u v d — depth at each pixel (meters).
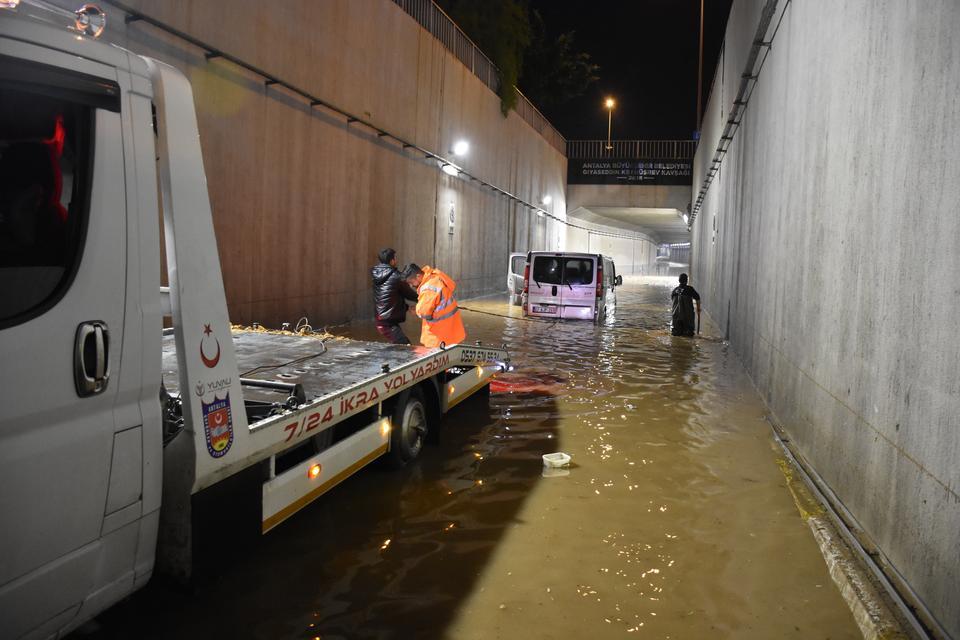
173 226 3.06
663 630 3.53
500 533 4.65
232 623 3.47
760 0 10.75
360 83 16.30
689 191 43.19
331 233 15.18
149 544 2.97
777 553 4.45
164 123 3.05
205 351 3.23
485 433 7.09
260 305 12.55
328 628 3.45
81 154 2.62
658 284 45.22
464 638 3.40
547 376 10.34
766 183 9.72
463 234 25.16
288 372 5.33
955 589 3.14
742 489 5.61
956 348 3.24
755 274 10.57
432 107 21.31
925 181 3.70
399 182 18.92
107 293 2.67
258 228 12.43
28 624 2.41
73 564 2.57
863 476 4.62
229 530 3.48
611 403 8.59
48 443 2.43
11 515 2.31
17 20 2.40
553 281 18.64
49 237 2.48
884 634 3.31
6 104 2.38
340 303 15.70
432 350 6.53
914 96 3.90
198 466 3.14
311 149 14.20
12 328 2.31
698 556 4.38
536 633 3.46
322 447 4.82
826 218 5.95
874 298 4.54
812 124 6.68
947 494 3.28
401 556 4.27
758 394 9.34
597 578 4.06
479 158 26.78
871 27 4.82
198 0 10.65
